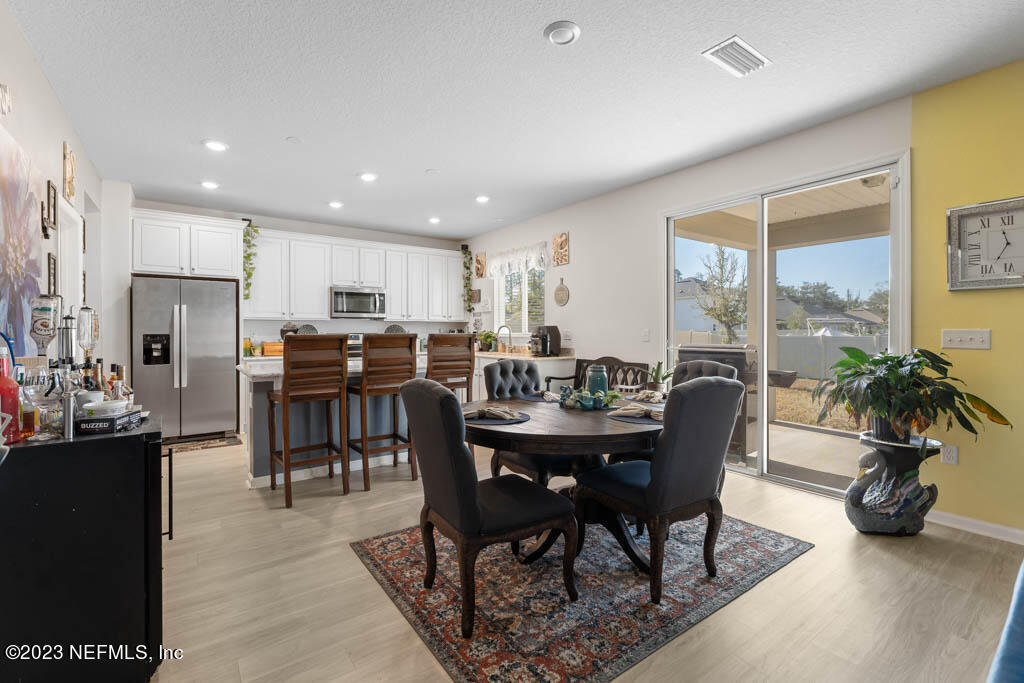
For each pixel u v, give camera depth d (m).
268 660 1.63
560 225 5.41
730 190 3.76
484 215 5.75
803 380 4.70
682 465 1.94
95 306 4.31
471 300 7.10
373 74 2.59
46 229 2.50
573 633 1.77
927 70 2.56
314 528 2.72
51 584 1.41
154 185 4.56
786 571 2.23
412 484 3.51
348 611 1.92
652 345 4.41
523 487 2.06
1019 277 2.46
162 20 2.12
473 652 1.66
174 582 2.13
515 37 2.26
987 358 2.59
